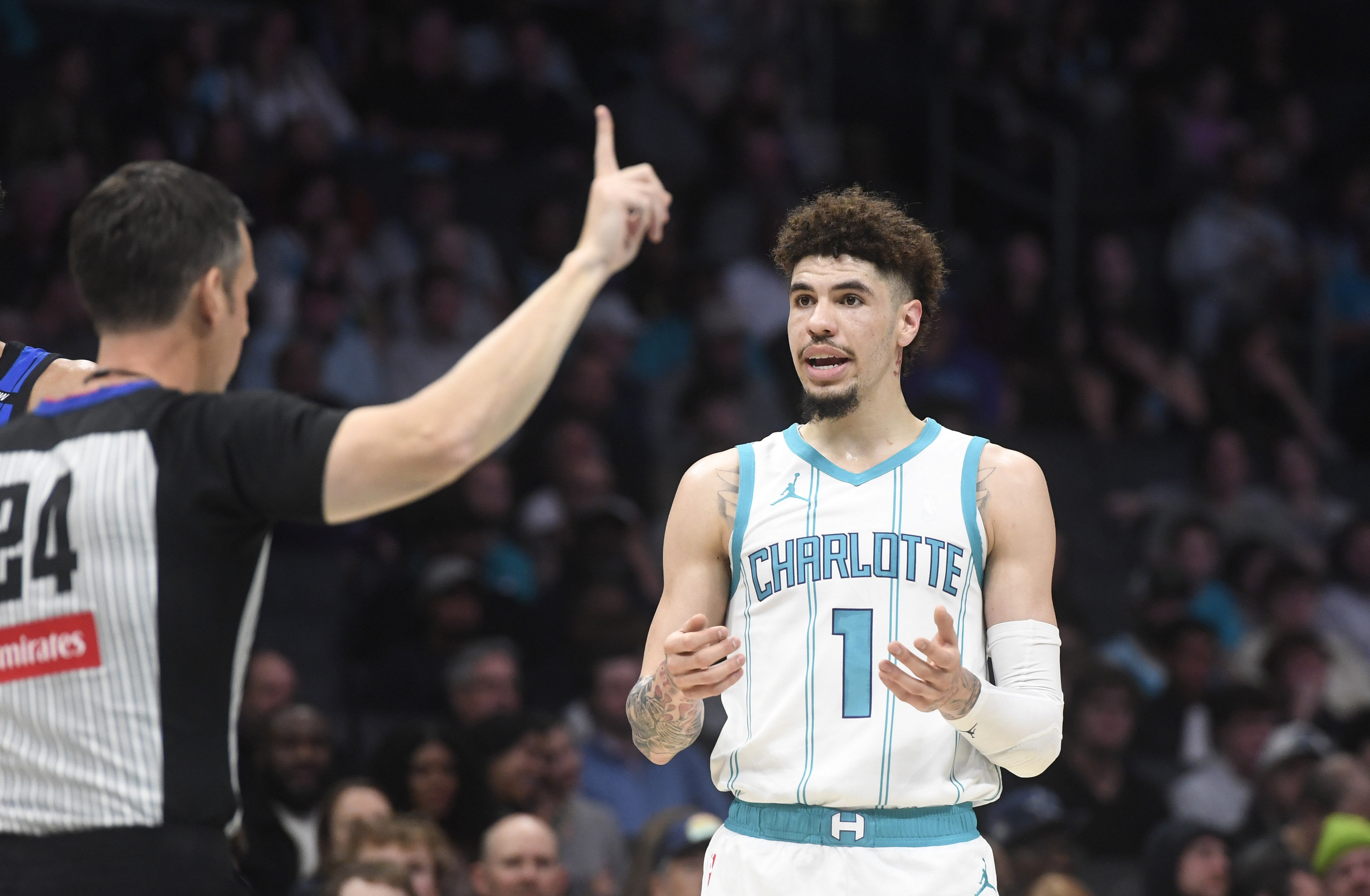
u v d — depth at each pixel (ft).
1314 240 59.72
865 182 58.34
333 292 43.21
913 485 15.39
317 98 50.78
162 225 11.60
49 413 11.82
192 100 47.67
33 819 11.10
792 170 56.44
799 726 14.99
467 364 11.10
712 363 46.57
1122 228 61.00
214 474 11.28
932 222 60.95
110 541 11.23
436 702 36.04
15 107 48.01
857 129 59.82
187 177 11.87
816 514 15.37
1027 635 15.02
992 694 13.91
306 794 28.53
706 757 34.01
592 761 32.60
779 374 49.47
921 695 13.32
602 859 29.76
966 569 15.20
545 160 53.06
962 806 15.16
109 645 11.17
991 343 53.78
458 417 10.92
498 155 53.52
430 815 28.73
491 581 39.45
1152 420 53.31
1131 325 56.08
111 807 11.02
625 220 11.83
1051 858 27.37
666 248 50.72
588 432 42.88
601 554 39.11
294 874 27.73
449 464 10.94
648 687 14.69
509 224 52.11
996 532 15.37
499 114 53.72
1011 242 56.49
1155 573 42.45
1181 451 51.31
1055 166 61.62
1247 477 51.47
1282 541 47.88
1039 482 15.47
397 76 52.75
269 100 49.42
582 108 57.52
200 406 11.51
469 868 28.60
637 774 32.86
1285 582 42.39
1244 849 29.17
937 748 14.89
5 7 50.98
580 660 35.37
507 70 55.57
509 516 42.68
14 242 43.34
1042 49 65.62
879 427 15.65
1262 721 34.35
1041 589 15.25
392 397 43.96
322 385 39.83
